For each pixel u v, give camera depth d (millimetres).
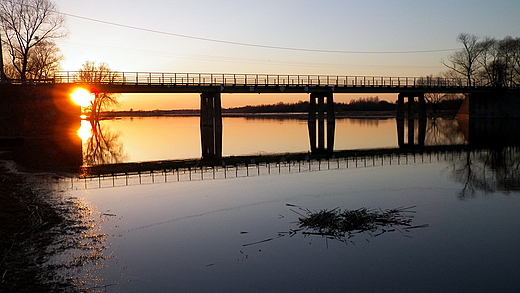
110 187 23047
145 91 56219
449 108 123125
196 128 80062
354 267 12039
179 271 11742
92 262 12266
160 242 14008
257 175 27031
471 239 14227
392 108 157625
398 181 24484
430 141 50531
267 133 63906
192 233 14938
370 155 37656
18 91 50406
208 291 10594
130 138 56250
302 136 58469
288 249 13375
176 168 30312
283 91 64125
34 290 10414
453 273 11633
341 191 21734
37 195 20422
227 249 13406
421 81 78312
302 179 25422
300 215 17141
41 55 65250
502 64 91688
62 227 15430
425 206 18531
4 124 49062
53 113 52438
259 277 11383
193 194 21250
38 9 62594
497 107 90812
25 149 40656
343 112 149250
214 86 59281
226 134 62219
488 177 25609
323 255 12898
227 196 20734
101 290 10555
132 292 10492
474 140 50938
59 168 29938
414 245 13695
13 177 24953
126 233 14930
